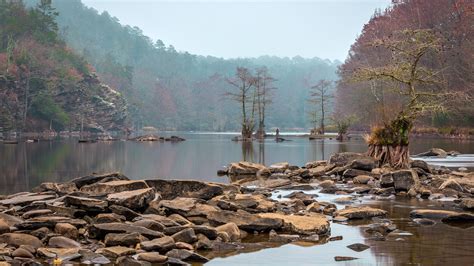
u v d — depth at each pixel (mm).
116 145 55344
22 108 102812
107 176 15555
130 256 8828
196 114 185875
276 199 15289
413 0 93625
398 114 22234
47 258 8781
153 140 70250
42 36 126500
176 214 11422
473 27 76250
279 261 8609
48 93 107312
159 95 183625
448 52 74875
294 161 30969
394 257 8680
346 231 10812
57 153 39125
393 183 16938
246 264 8453
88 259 8641
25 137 82250
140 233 9766
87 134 108250
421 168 21750
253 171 23188
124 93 169375
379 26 100500
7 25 119188
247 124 75938
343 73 101625
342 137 68250
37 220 10266
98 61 192375
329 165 23219
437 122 78375
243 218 11125
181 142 64875
